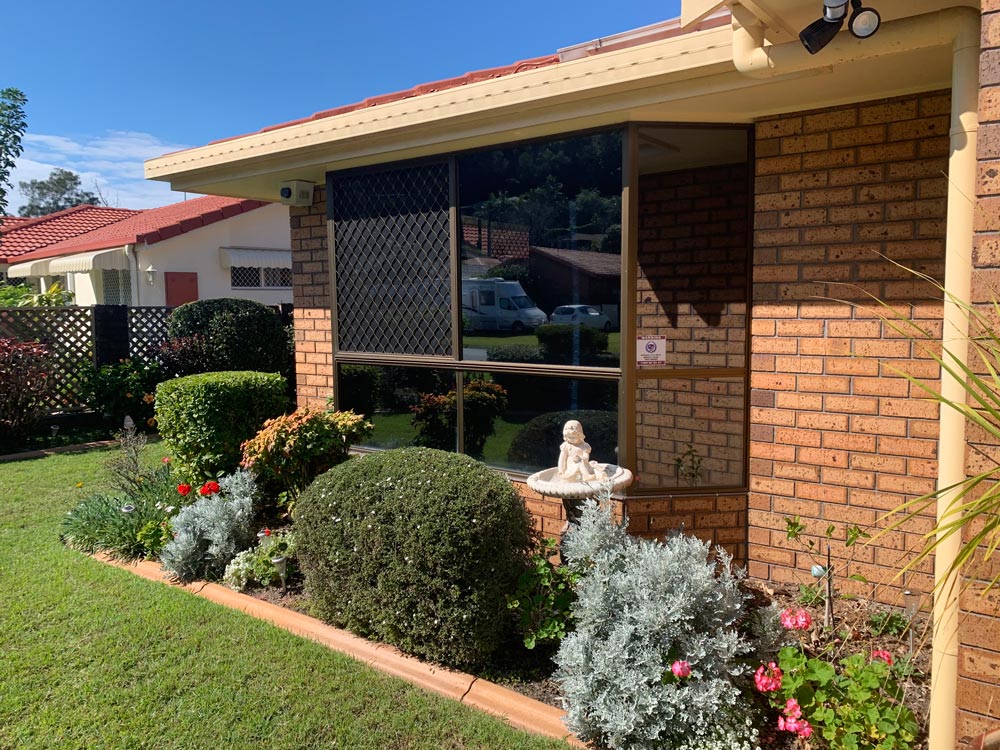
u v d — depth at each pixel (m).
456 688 3.52
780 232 4.44
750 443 4.69
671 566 3.27
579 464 4.22
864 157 4.13
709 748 2.88
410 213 5.85
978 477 2.23
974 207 2.43
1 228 16.16
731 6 3.06
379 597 3.85
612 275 4.75
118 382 10.99
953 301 2.54
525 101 4.33
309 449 5.45
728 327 4.75
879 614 3.89
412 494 3.79
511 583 3.76
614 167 4.67
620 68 3.95
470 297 5.54
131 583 4.85
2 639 4.02
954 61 2.80
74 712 3.32
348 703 3.38
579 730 3.06
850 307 4.23
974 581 2.50
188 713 3.31
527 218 5.14
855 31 2.74
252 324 12.81
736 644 3.15
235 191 7.38
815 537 4.45
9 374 9.64
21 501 7.04
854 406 4.26
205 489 5.31
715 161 4.67
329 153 5.77
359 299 6.31
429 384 5.94
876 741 2.79
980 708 2.51
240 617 4.30
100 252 15.70
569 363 5.03
